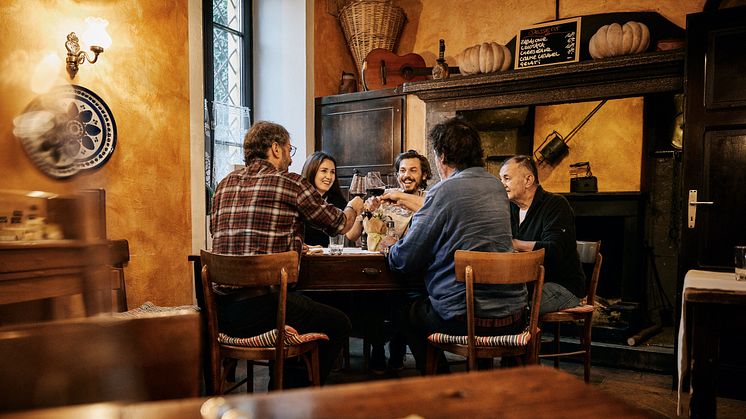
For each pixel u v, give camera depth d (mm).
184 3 3703
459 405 714
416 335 2451
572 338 4000
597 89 3988
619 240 4609
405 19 5441
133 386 805
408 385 790
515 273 2057
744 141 3117
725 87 3158
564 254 2732
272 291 2260
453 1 5219
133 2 3330
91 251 724
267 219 2326
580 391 768
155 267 3471
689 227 3232
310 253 2619
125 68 3279
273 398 731
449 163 2385
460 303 2168
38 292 673
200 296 2809
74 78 2971
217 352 2217
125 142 3271
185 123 3709
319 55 5223
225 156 4699
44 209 675
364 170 5023
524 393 759
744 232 3109
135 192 3334
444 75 4684
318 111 5234
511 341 2109
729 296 1755
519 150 4809
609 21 4430
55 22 2879
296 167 5082
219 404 684
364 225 2877
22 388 676
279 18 5109
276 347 2123
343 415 677
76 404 726
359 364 3617
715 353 1803
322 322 2398
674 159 4402
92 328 742
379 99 4961
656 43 4281
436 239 2230
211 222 2459
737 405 2955
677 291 3252
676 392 3125
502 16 4973
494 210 2217
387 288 2539
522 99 4262
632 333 4000
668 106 4449
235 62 5020
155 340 854
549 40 4488
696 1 4227
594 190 4398
